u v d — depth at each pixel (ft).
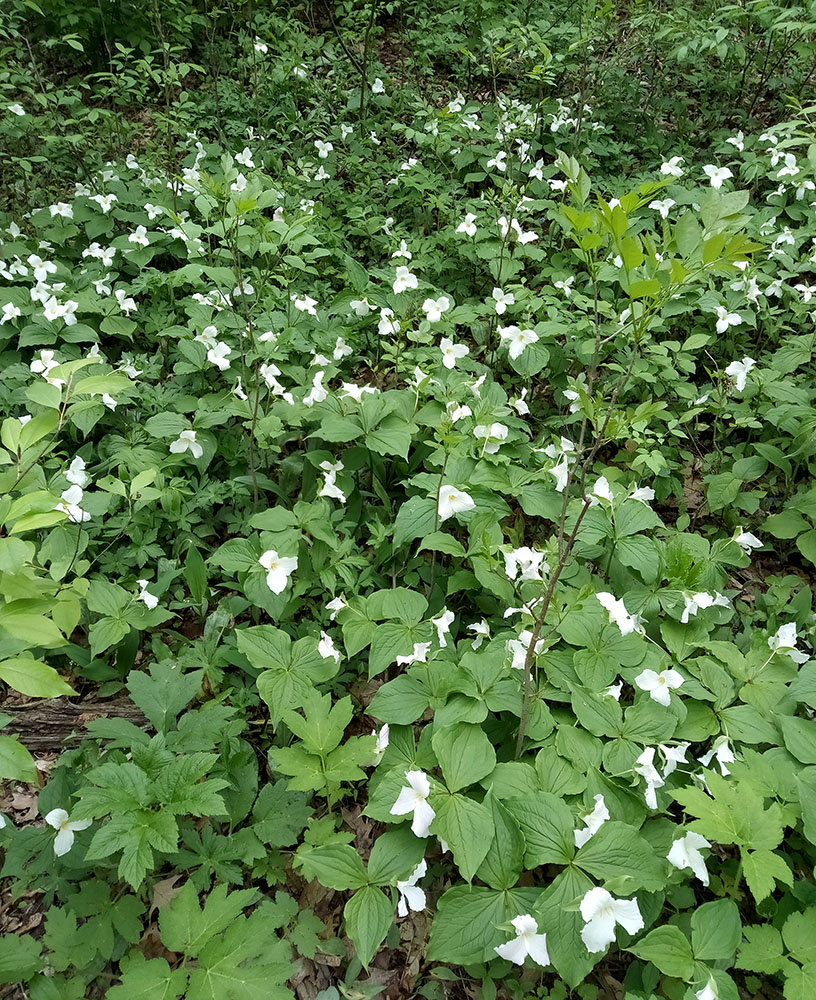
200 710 4.45
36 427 3.04
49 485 5.17
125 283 8.30
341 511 5.64
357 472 6.34
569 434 6.91
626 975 3.56
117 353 7.89
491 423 5.43
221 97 12.26
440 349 6.84
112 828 3.31
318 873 3.58
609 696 4.07
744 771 3.72
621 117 11.41
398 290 7.28
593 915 3.00
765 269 7.80
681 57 9.28
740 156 10.48
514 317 7.72
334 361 7.06
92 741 4.33
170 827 3.32
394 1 13.91
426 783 3.39
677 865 3.23
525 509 5.24
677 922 3.61
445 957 3.34
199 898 3.86
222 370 6.88
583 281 7.97
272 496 6.39
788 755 3.94
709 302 7.20
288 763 3.92
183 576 5.64
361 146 11.14
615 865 3.34
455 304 8.39
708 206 3.10
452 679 4.05
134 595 4.89
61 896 3.84
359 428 5.72
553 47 11.92
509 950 3.19
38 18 12.82
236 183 5.64
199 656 4.88
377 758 4.00
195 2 14.20
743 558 5.08
